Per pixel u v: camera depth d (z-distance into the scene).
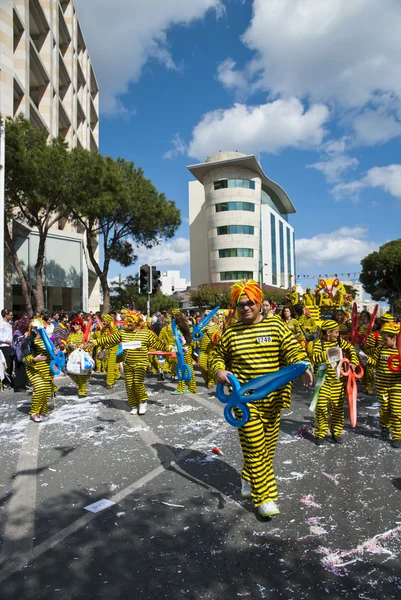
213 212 77.38
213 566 2.97
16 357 10.29
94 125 54.69
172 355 8.43
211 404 8.54
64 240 34.56
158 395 9.64
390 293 57.97
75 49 43.34
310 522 3.58
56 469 4.95
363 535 3.35
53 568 2.98
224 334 4.03
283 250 98.31
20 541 3.36
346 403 8.54
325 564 2.97
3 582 2.83
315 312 11.70
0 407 8.53
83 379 9.38
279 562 3.00
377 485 4.34
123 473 4.78
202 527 3.52
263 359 3.85
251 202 77.25
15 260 21.20
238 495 4.14
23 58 28.11
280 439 6.01
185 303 86.69
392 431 5.74
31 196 19.89
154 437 6.18
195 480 4.54
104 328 11.78
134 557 3.10
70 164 20.34
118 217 25.81
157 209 26.44
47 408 8.06
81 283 35.84
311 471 4.75
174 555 3.12
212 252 77.69
